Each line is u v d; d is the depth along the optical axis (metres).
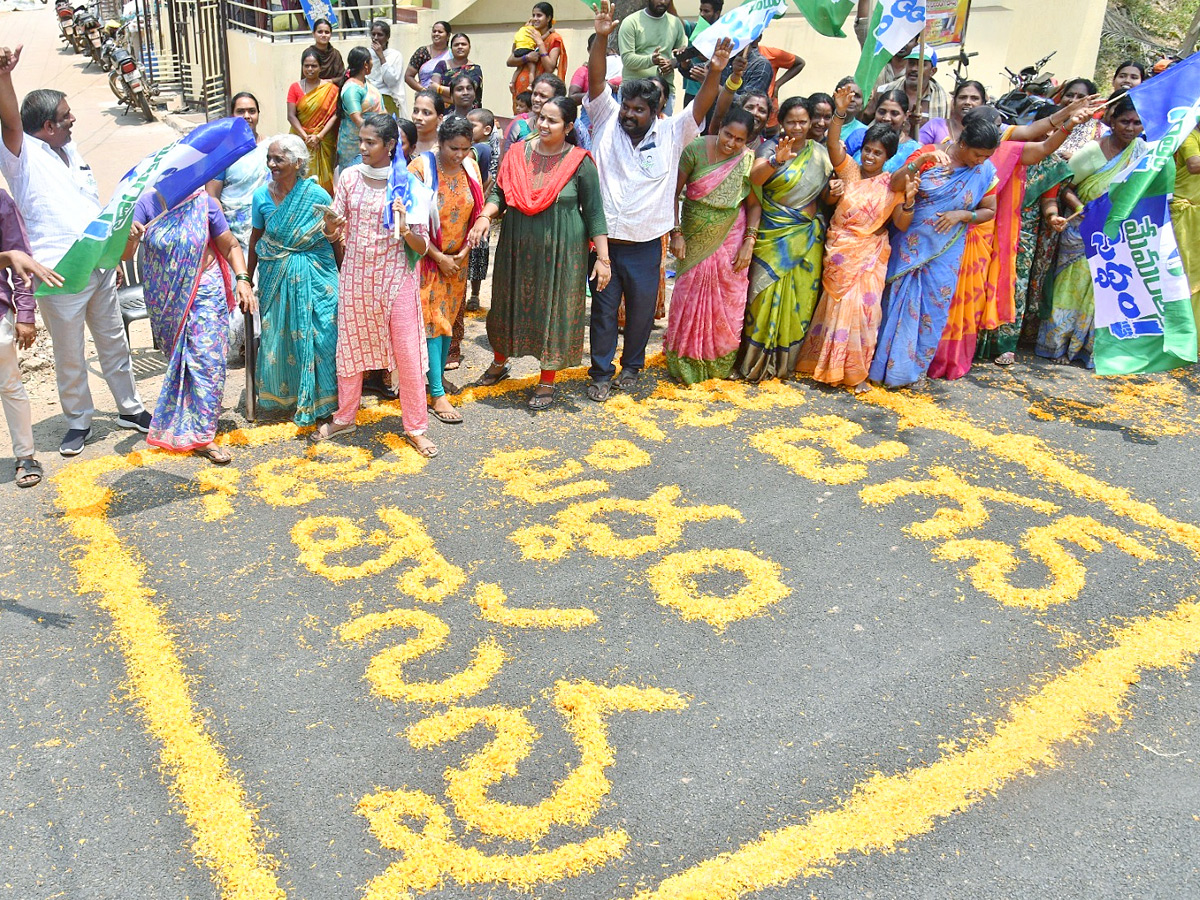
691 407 6.14
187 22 15.40
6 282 4.65
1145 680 3.85
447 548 4.52
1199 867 3.01
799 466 5.40
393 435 5.59
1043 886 2.92
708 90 5.58
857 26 8.20
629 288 6.02
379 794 3.14
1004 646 4.01
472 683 3.64
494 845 2.99
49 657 3.74
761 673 3.79
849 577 4.44
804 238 6.21
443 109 8.90
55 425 5.66
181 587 4.18
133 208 4.61
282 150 5.12
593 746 3.36
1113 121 6.52
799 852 2.98
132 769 3.24
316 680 3.66
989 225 6.46
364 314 5.14
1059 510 5.08
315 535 4.61
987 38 11.21
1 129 4.73
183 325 5.05
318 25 8.62
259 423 5.71
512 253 5.78
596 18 5.48
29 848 2.93
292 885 2.84
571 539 4.62
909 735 3.50
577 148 5.62
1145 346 6.02
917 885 2.90
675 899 2.81
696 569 4.44
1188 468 5.59
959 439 5.83
